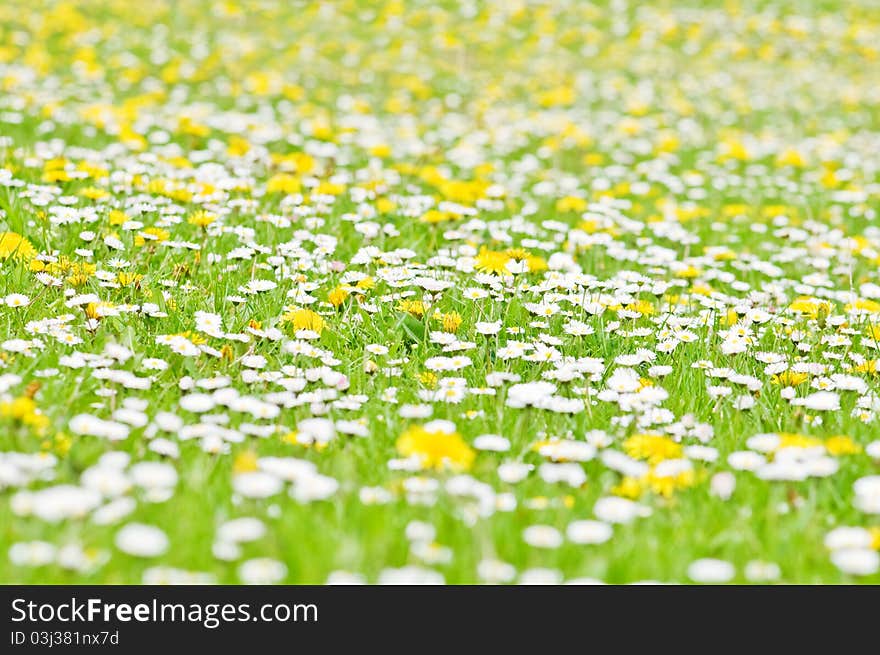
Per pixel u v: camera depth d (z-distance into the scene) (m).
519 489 3.76
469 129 14.50
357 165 11.23
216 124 12.25
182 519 3.29
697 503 3.74
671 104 17.88
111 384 4.32
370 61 20.09
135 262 6.27
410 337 5.62
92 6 21.88
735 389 5.10
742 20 26.97
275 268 6.61
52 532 3.16
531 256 7.42
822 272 8.24
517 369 5.23
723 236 9.52
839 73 22.78
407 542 3.30
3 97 12.59
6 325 5.02
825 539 3.34
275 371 4.77
